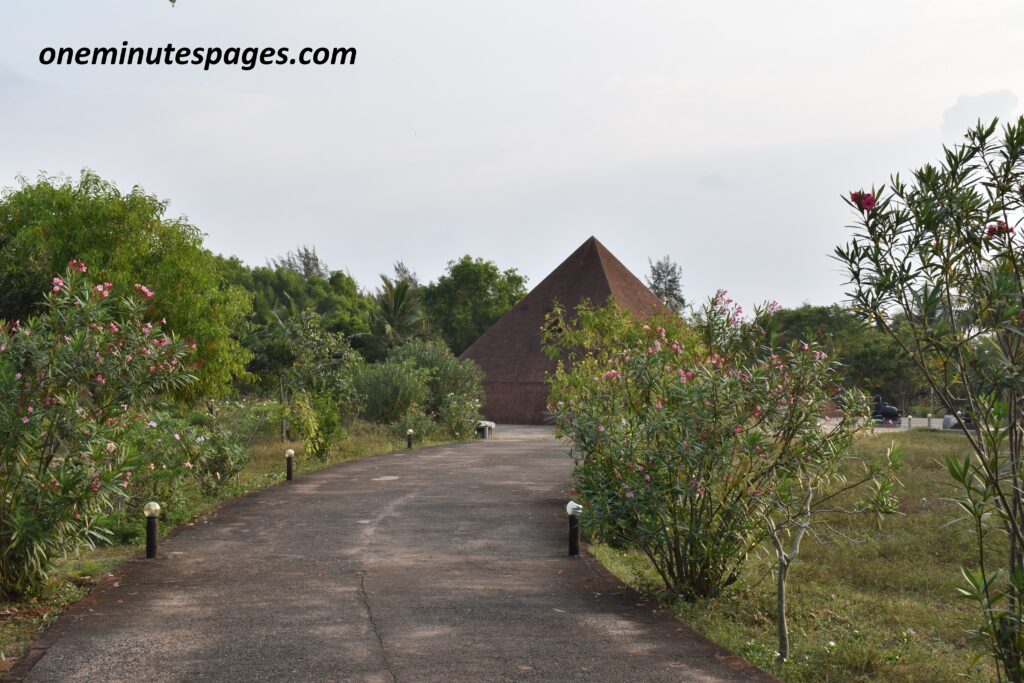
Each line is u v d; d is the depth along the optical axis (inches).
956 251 211.2
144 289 387.9
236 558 408.2
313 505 580.7
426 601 327.6
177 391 987.9
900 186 216.4
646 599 336.2
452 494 638.5
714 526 333.7
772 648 280.4
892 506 319.3
